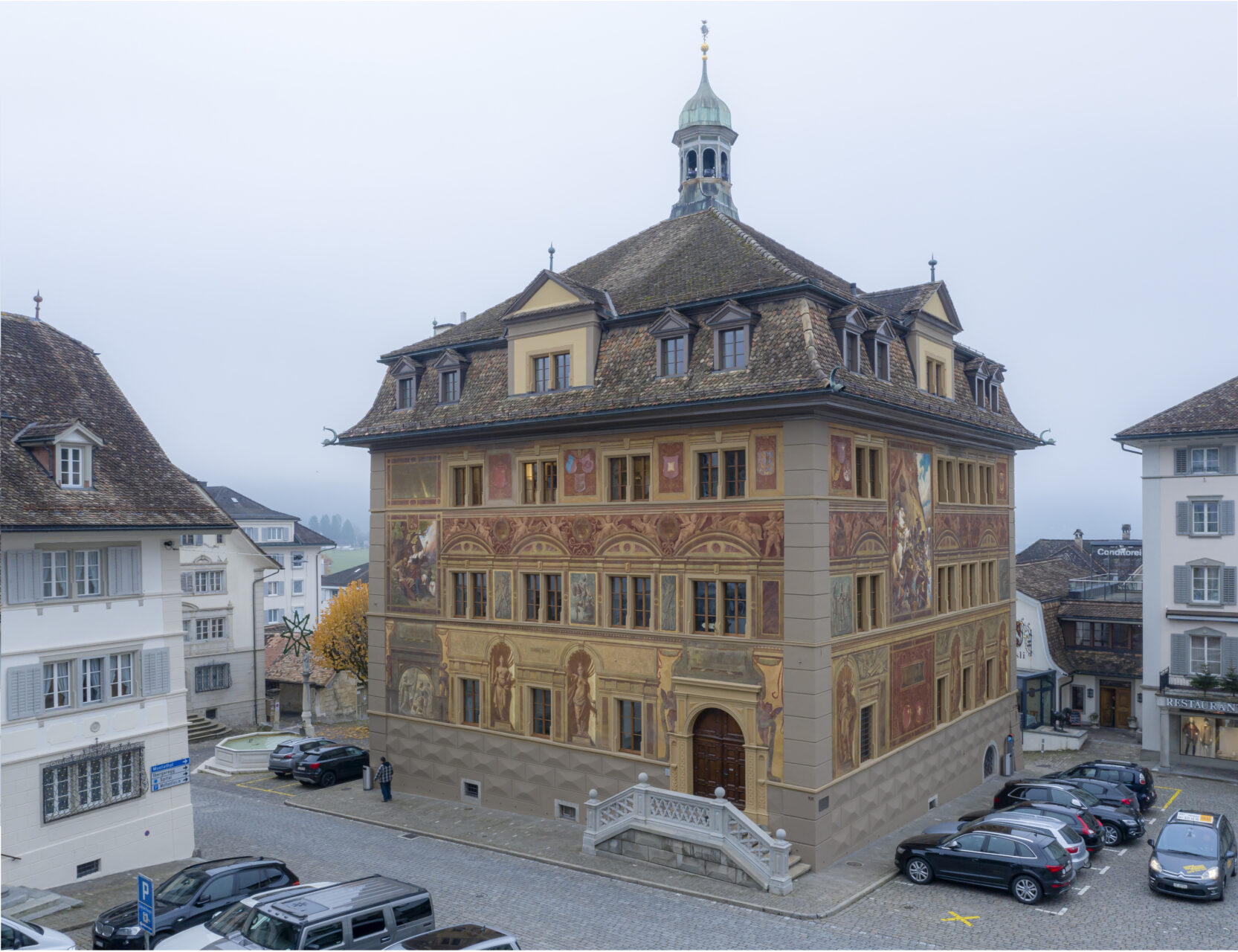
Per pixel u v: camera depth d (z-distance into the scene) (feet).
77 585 86.94
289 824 103.55
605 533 97.19
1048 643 164.76
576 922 72.23
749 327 88.89
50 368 99.09
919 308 104.01
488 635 106.52
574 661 99.14
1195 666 138.51
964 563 115.96
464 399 108.99
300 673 186.50
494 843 93.20
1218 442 137.90
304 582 271.28
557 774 100.22
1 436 87.56
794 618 83.82
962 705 114.42
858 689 90.07
